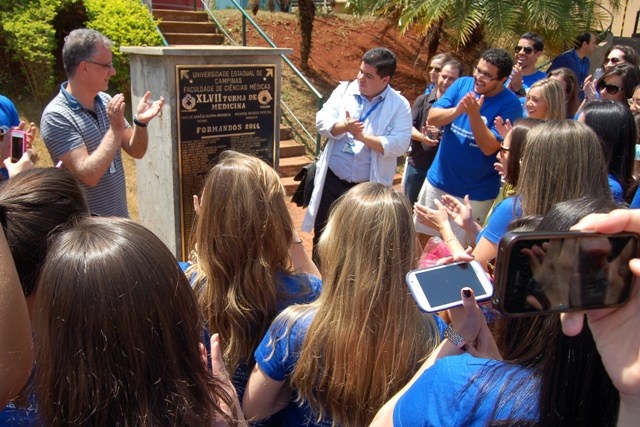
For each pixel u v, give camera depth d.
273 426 1.88
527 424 0.97
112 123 2.94
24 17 6.81
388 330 1.56
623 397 0.82
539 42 5.66
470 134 3.81
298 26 11.75
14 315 1.11
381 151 3.83
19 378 1.13
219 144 3.59
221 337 1.94
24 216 1.49
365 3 10.20
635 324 0.81
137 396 1.07
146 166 3.81
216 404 1.21
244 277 1.88
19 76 7.24
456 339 1.42
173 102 3.37
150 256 1.11
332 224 1.67
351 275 1.57
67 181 1.64
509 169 2.65
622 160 2.70
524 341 1.08
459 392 1.02
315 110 9.00
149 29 7.63
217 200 1.87
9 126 3.28
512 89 5.50
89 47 2.97
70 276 1.05
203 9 11.22
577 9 9.04
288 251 2.04
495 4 8.78
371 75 3.79
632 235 0.80
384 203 1.60
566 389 0.95
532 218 1.38
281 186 2.01
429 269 1.39
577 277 0.81
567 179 2.07
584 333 0.93
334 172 4.02
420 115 5.27
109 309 1.05
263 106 3.70
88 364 1.05
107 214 3.26
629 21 13.80
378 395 1.58
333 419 1.65
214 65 3.44
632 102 4.26
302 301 1.99
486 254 2.30
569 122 2.17
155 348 1.09
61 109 3.00
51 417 1.09
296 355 1.67
